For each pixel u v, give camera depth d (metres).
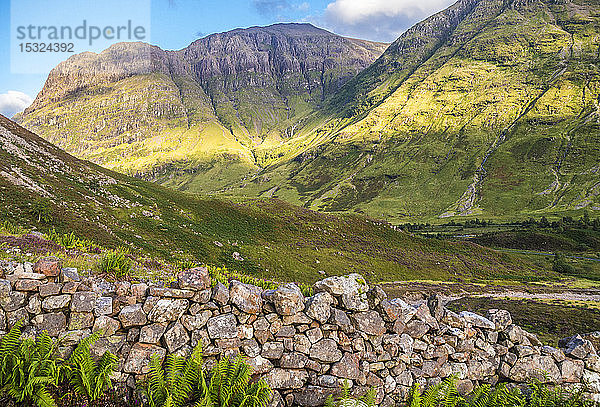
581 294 98.38
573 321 56.47
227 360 7.76
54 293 7.32
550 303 75.25
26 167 85.12
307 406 8.40
